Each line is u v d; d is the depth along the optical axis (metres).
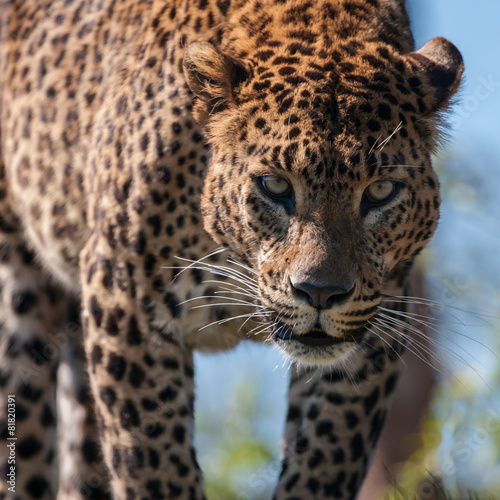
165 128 9.77
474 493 11.96
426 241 9.93
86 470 13.53
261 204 9.33
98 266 10.20
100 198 10.24
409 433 18.38
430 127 9.54
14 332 12.40
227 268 10.02
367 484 17.70
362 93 9.03
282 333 9.46
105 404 10.24
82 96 11.27
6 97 12.42
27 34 12.32
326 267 8.87
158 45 10.22
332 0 10.04
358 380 10.17
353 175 8.96
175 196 9.81
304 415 10.48
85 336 10.48
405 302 10.34
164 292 9.98
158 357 10.09
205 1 10.30
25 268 12.44
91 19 11.55
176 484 10.15
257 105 9.27
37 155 11.75
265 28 9.95
